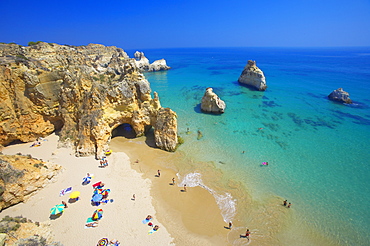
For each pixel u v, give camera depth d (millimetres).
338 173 29156
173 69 132750
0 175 21391
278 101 59406
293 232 20922
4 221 17875
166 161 31516
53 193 23875
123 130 40656
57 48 56031
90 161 30141
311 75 100062
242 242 19719
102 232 19547
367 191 25953
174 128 33750
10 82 31188
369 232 20938
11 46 39750
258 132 40688
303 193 25828
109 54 113000
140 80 36188
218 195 25328
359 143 36344
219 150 34656
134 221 21000
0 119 30406
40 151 31281
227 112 51062
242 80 82562
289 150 34531
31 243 16422
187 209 23094
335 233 20859
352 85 77062
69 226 19938
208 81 89125
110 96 34250
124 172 28391
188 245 19047
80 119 32469
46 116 35031
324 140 37469
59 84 35062
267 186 26984
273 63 160125
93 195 23797
